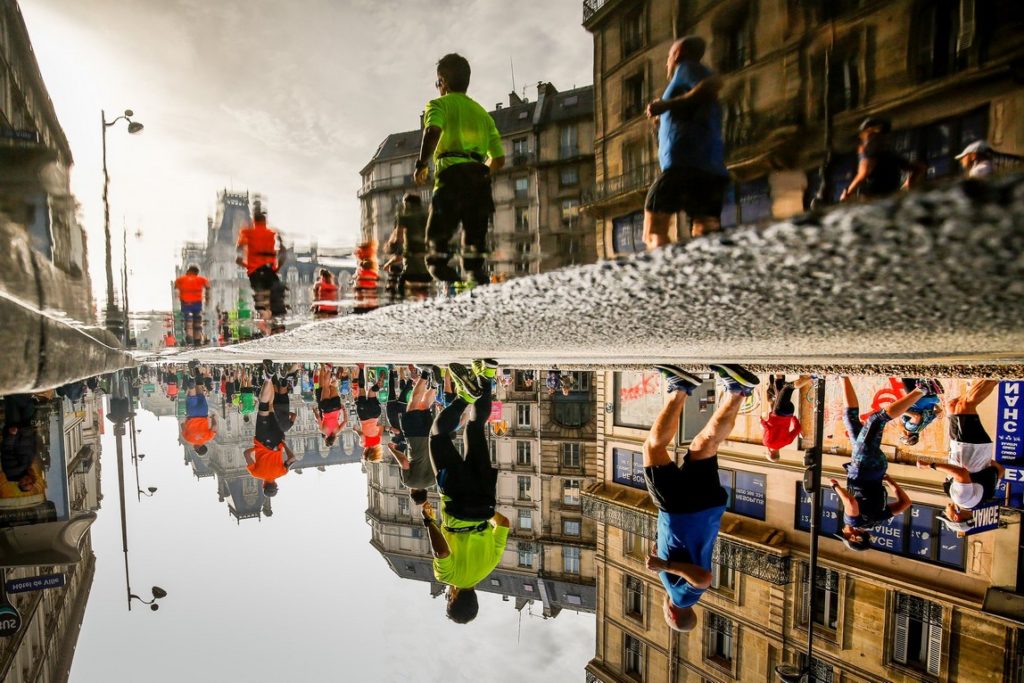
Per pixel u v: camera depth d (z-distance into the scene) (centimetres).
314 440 6762
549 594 2675
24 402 554
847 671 932
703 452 301
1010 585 741
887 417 540
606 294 163
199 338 503
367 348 470
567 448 2614
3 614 574
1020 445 571
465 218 299
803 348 221
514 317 231
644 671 1355
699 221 130
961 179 59
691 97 125
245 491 5697
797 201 106
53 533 525
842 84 99
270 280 416
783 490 1034
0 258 140
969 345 170
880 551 893
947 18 88
